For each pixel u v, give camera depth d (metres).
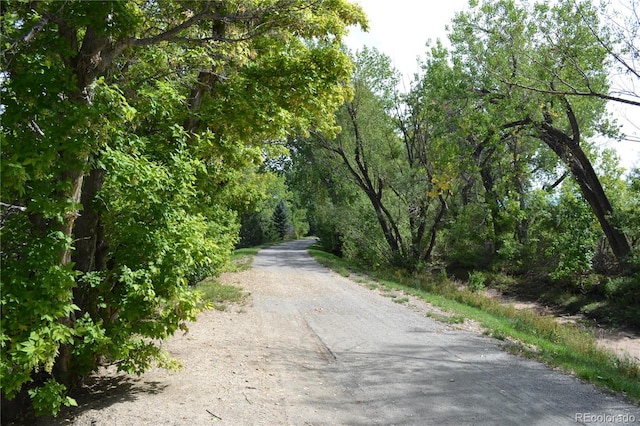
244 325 11.50
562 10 17.00
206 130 9.60
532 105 20.47
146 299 5.68
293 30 8.66
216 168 10.62
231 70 9.33
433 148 26.72
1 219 5.11
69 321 5.52
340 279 22.59
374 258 29.34
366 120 29.38
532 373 7.61
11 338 4.57
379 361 8.37
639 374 8.59
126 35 5.73
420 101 28.44
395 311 13.94
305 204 42.16
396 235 29.41
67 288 4.82
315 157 31.58
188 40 6.89
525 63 19.89
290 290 18.08
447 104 23.73
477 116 22.33
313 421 5.48
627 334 17.64
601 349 11.02
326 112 11.20
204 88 9.38
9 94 4.97
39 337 4.58
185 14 7.21
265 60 10.05
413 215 28.75
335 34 9.56
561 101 20.73
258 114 9.39
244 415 5.57
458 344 9.77
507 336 10.74
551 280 24.98
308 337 10.40
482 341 10.09
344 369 7.86
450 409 5.91
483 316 13.71
